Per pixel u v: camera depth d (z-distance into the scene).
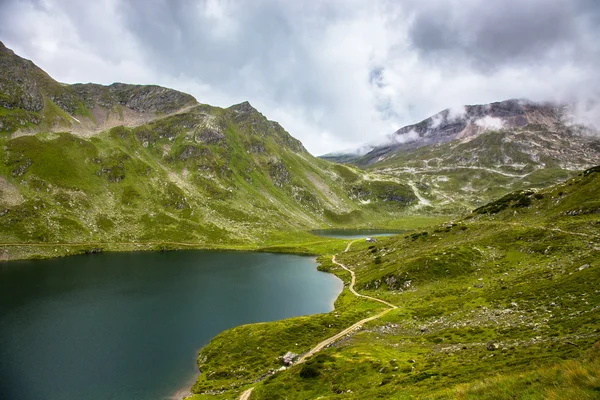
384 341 58.31
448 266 96.88
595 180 113.44
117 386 55.59
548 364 26.66
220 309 95.75
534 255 87.69
